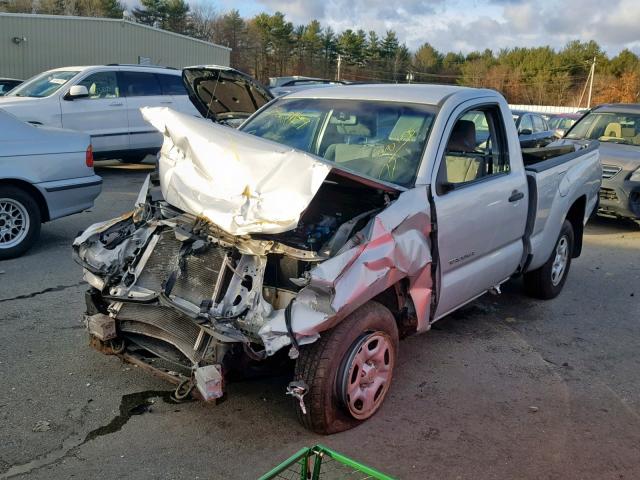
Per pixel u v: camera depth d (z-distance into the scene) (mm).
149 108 3975
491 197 4598
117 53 31312
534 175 5273
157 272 3771
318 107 5012
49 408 3732
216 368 3238
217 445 3451
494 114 4988
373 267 3418
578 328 5621
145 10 68375
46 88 11516
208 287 3502
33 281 5918
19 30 28469
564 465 3463
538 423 3902
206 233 3609
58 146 6785
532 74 82375
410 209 3775
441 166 4199
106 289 3859
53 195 6773
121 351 3898
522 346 5129
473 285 4598
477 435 3717
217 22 73062
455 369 4613
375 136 4488
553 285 6297
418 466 3369
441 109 4441
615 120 10859
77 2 65000
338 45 82688
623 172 9641
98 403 3816
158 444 3438
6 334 4703
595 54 80375
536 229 5441
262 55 75250
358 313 3518
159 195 4266
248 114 7852
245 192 3438
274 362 3551
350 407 3541
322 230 3613
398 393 4180
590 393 4355
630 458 3568
